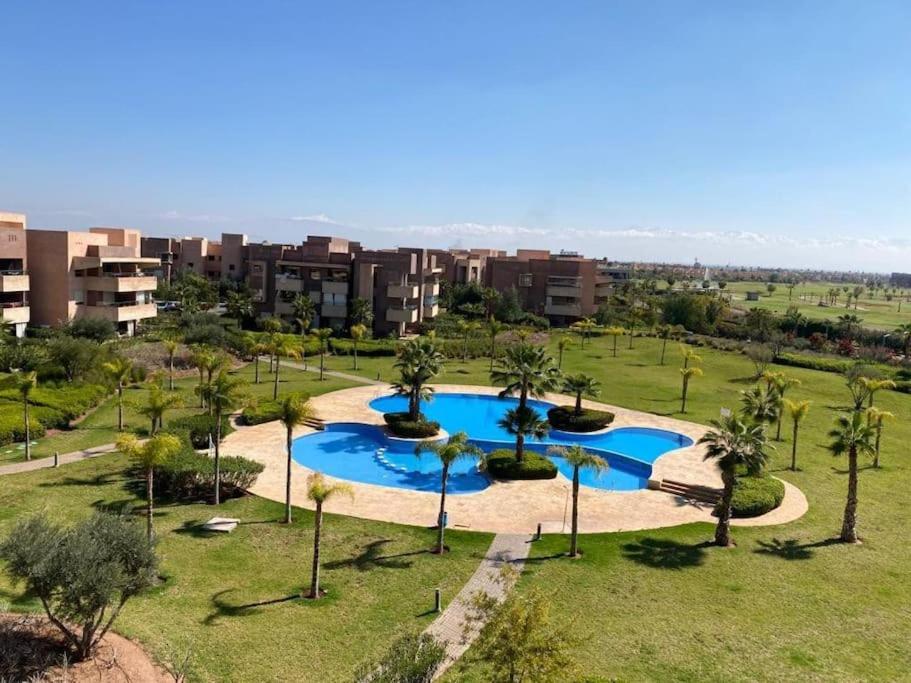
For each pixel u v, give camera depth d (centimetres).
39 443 4600
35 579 2009
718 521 3797
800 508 4119
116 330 8800
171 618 2488
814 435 5772
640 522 3831
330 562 3103
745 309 18275
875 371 7681
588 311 13125
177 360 7250
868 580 3156
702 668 2377
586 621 2672
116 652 2186
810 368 8594
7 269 8456
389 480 4531
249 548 3197
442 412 6519
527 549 3369
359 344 9169
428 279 11775
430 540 3428
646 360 9069
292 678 2188
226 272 14975
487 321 11625
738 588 3025
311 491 2758
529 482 4516
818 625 2723
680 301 13025
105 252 9212
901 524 3903
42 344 6900
